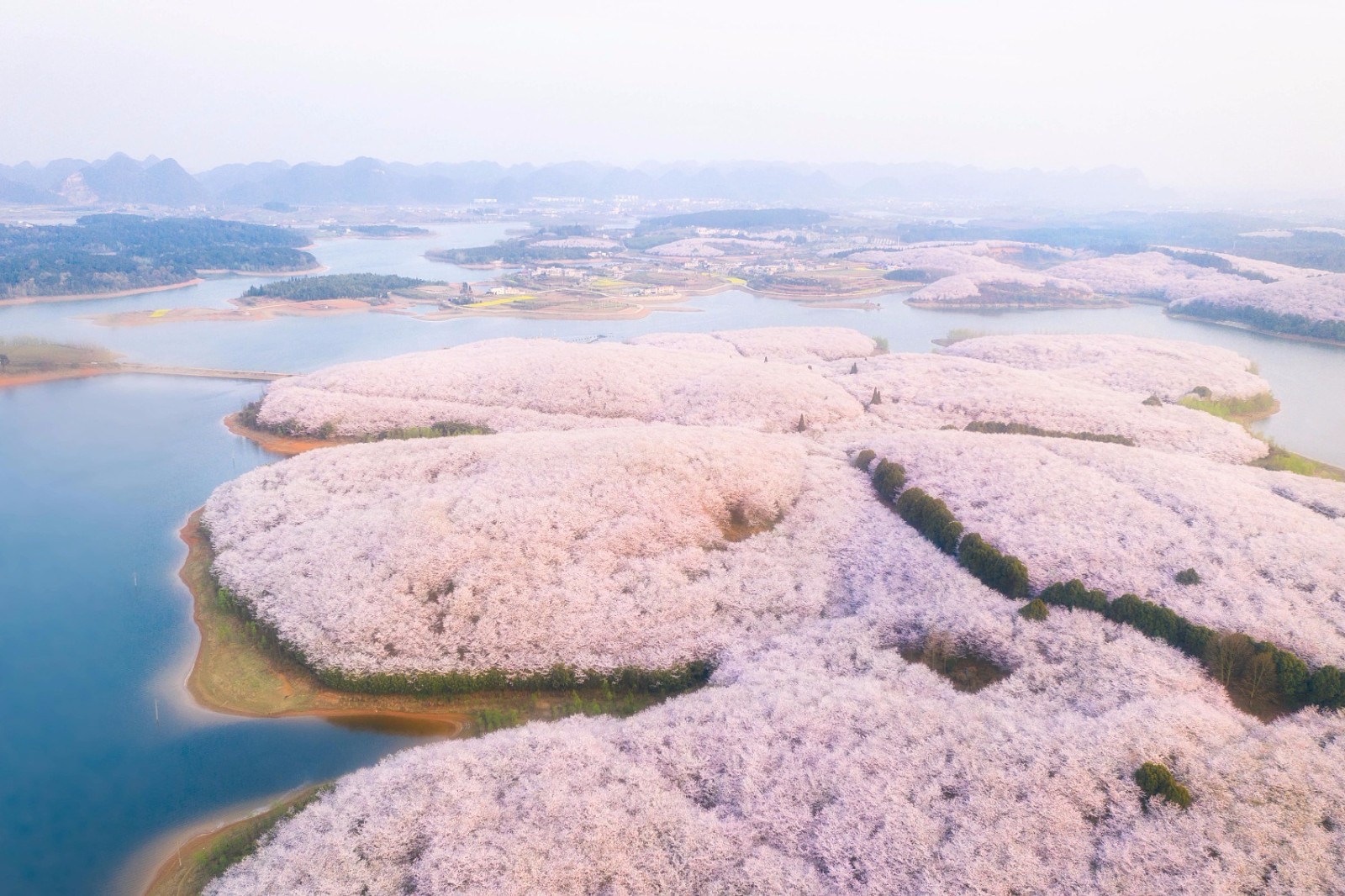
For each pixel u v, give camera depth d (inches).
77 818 2369.6
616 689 2955.2
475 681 2935.5
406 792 2260.1
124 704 2881.4
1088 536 3420.3
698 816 2176.4
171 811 2402.8
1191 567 3171.8
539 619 3176.7
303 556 3604.8
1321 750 2233.0
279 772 2561.5
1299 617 2832.2
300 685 2982.3
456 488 4005.9
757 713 2534.5
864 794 2161.7
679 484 3983.8
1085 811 2057.1
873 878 1937.7
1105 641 2790.4
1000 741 2292.1
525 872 1988.2
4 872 2183.8
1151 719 2315.5
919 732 2368.4
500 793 2261.3
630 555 3580.2
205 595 3572.8
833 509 4074.8
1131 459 4281.5
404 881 2000.5
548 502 3764.8
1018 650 2783.0
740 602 3336.6
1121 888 1841.8
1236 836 1935.3
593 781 2290.8
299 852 2068.2
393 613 3186.5
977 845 1974.7
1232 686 2610.7
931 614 3036.4
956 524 3565.5
